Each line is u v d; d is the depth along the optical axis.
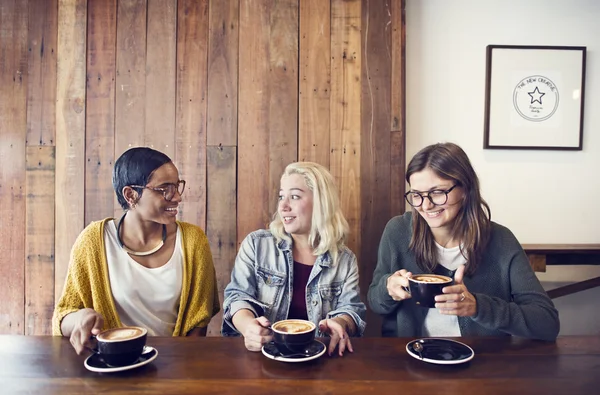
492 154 2.02
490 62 1.98
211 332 1.91
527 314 1.07
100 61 1.89
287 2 1.89
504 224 2.03
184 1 1.89
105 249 1.31
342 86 1.89
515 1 2.01
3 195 1.89
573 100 2.00
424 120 2.00
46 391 0.79
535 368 0.91
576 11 2.02
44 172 1.89
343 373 0.88
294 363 0.93
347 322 1.25
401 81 1.89
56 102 1.89
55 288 1.88
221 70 1.89
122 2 1.89
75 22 1.89
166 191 1.29
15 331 1.88
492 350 1.01
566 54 1.99
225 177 1.90
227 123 1.89
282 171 1.89
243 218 1.90
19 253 1.89
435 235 1.32
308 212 1.43
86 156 1.89
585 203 2.03
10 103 1.89
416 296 1.02
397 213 1.88
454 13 2.00
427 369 0.90
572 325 2.07
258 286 1.44
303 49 1.89
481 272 1.27
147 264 1.35
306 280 1.45
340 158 1.89
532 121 2.00
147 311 1.33
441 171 1.17
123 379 0.84
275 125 1.89
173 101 1.89
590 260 1.82
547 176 2.02
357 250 1.89
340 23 1.89
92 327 1.02
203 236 1.45
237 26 1.90
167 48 1.89
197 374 0.87
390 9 1.89
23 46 1.89
